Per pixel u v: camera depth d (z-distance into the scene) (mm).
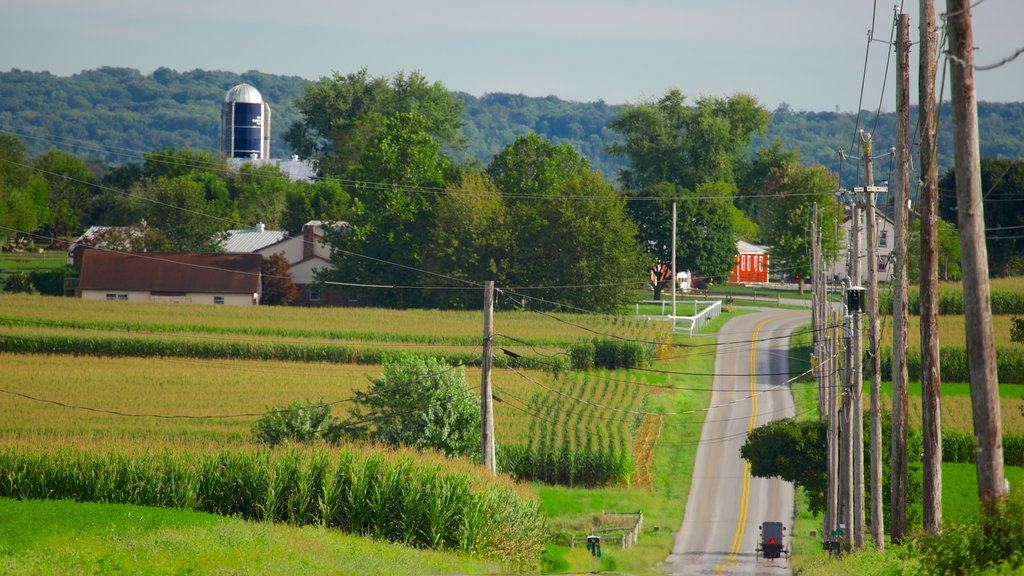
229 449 153625
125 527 118000
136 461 150750
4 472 153375
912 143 111875
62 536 106000
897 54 107750
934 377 94312
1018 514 66500
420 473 137875
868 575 96062
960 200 62812
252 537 105688
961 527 72062
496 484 143375
